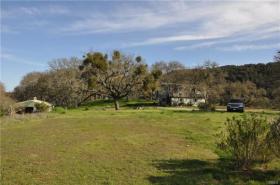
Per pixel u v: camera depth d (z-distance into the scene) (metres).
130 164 13.52
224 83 97.06
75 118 36.78
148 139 20.55
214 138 20.77
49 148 17.19
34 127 27.73
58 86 91.44
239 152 12.52
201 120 33.75
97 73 71.88
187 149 17.00
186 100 93.62
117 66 72.00
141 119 34.88
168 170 12.53
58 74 93.00
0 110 50.06
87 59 70.06
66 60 95.00
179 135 22.39
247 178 11.27
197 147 17.62
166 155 15.41
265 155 12.51
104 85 71.94
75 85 87.81
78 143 18.84
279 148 12.21
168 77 112.69
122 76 72.25
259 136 12.41
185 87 96.38
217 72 105.38
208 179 11.20
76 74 91.00
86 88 82.81
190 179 11.23
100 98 99.88
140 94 78.56
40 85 95.31
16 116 41.62
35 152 16.08
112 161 14.08
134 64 72.31
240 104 51.34
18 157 14.88
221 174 11.85
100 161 14.06
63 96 90.69
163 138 20.97
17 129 26.30
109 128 26.61
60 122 32.09
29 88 99.12
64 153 15.83
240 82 96.44
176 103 92.94
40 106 63.28
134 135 22.41
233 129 12.74
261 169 12.36
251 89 87.19
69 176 11.63
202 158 14.77
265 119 12.87
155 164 13.54
